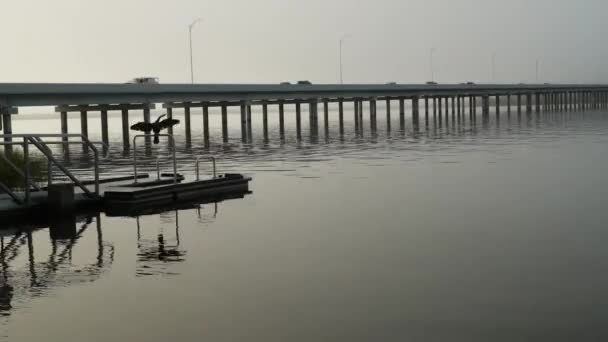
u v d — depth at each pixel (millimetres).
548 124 97062
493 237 19969
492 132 79250
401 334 12227
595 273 15820
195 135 95688
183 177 33219
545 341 11797
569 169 37750
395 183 33531
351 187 32562
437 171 38500
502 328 12414
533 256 17547
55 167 47438
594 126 88875
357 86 115875
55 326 12992
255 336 12266
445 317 13031
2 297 14938
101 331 12672
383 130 92000
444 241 19625
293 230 21859
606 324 12508
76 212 26797
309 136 82500
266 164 46438
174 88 86000
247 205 27672
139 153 62094
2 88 66375
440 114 133625
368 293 14641
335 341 11969
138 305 14141
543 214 23562
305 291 14898
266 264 17359
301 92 105625
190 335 12375
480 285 15023
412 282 15406
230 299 14414
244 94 96375
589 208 24562
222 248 19391
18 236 22094
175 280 16016
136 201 27688
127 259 18359
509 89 160750
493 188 30594
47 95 72500
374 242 19688
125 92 80062
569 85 185625
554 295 14211
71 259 18547
